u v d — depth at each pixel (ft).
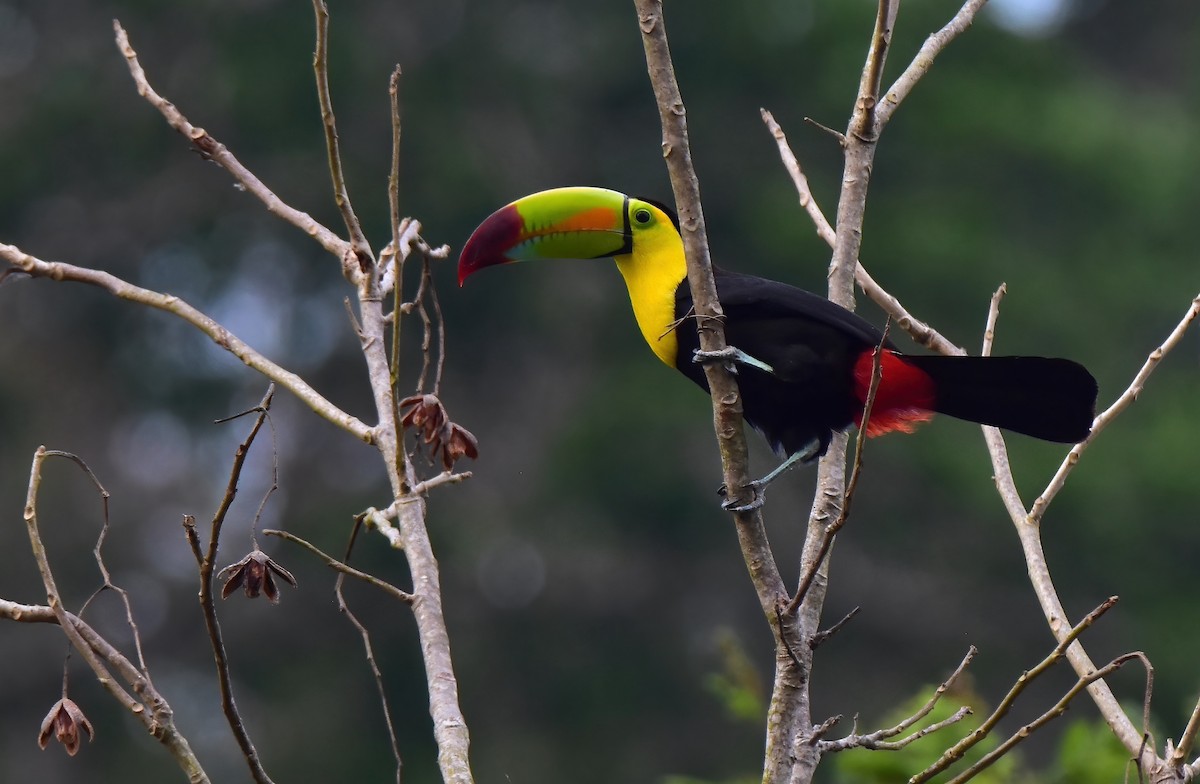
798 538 61.26
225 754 63.21
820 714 61.16
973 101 71.67
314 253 68.90
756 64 72.84
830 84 71.97
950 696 19.85
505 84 71.05
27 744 63.16
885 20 18.67
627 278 20.89
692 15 72.28
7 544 64.64
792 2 73.15
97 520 66.23
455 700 15.19
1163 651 61.16
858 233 19.30
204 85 70.44
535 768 61.72
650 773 62.03
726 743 62.39
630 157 73.51
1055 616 16.75
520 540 64.80
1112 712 15.88
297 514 66.08
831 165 72.69
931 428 63.82
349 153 68.18
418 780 63.10
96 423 70.13
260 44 68.90
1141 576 62.75
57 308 71.05
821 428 20.24
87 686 63.62
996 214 71.61
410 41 71.46
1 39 74.38
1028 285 67.82
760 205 70.33
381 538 64.23
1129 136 73.67
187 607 64.95
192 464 70.49
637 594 64.39
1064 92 75.05
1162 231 72.90
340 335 69.05
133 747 63.41
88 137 71.36
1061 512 62.54
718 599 64.34
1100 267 70.59
